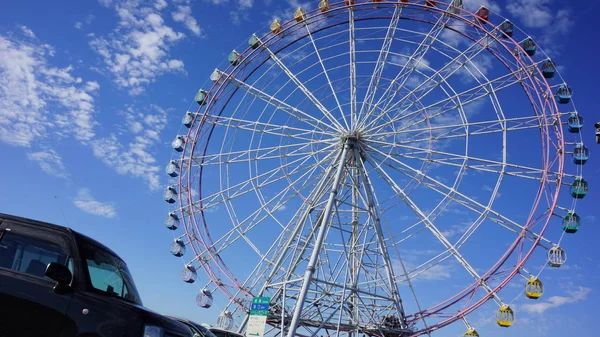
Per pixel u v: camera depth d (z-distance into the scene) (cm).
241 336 2045
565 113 2661
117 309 679
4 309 658
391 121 2841
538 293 2441
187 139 3144
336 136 2884
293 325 2228
